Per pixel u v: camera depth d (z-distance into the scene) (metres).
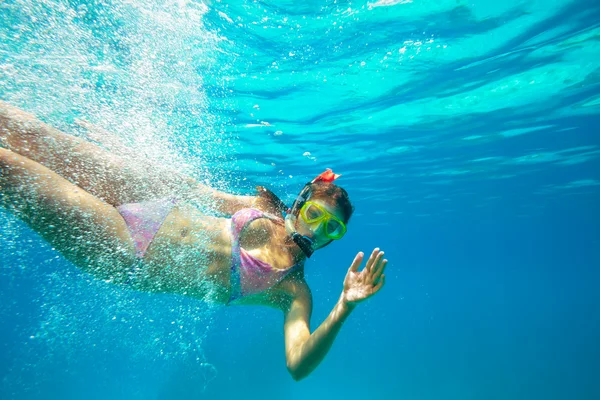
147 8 5.95
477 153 17.50
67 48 4.86
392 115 13.21
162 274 3.09
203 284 3.15
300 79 10.44
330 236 3.07
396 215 33.44
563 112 13.31
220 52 8.48
